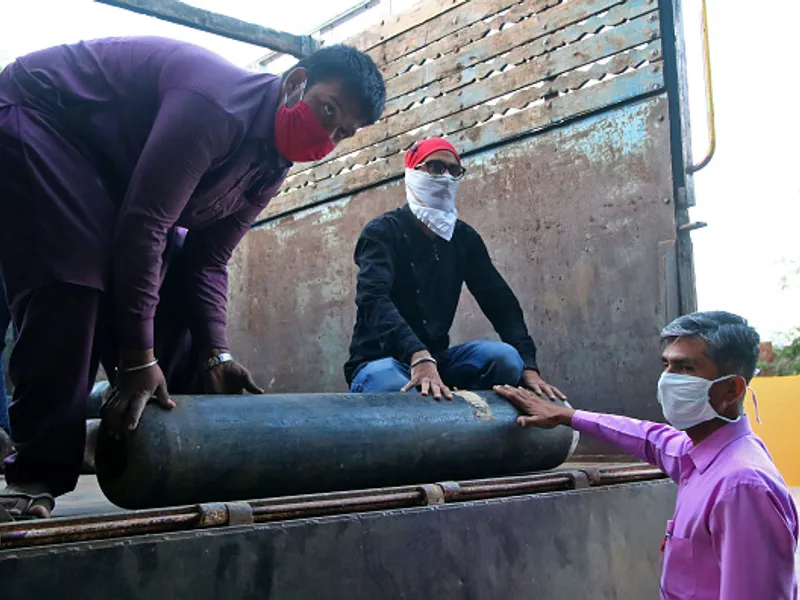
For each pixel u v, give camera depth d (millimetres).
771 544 1235
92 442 2170
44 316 1590
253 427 1616
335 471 1727
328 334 4781
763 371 13109
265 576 1307
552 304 3598
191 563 1219
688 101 3332
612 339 3371
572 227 3564
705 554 1348
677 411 1454
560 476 1921
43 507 1438
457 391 2127
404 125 4418
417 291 2590
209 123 1588
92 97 1668
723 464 1363
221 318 2148
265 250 5273
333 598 1396
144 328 1564
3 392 2123
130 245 1554
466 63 4117
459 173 2596
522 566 1727
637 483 2084
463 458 1973
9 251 1606
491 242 3877
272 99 1734
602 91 3514
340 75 1674
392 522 1504
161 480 1491
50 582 1074
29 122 1610
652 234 3295
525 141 3801
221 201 1864
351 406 1830
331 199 4855
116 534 1181
